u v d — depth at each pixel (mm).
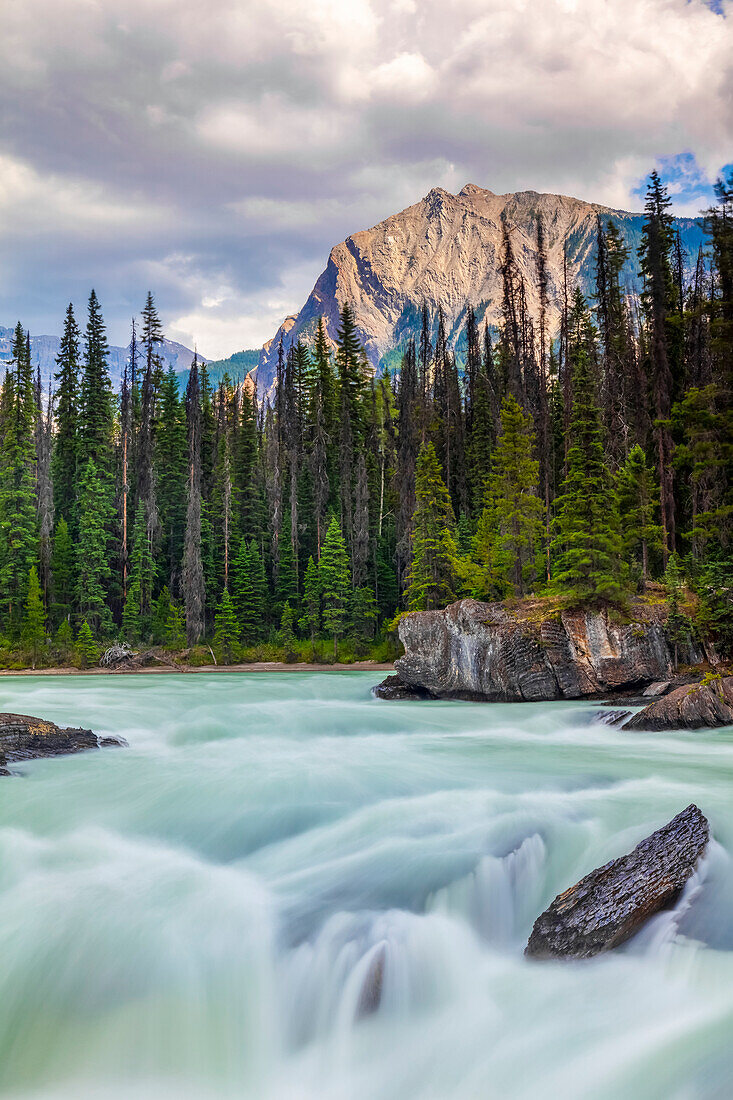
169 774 14945
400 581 65188
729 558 29828
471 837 11195
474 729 22562
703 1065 6742
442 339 88062
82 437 71062
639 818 11477
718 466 34531
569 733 21547
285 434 86312
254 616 65000
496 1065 7336
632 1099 6613
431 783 14188
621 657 27578
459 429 76688
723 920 8891
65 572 64188
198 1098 7332
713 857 9742
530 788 13703
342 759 16656
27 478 64125
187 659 59156
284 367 92688
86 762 16141
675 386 48531
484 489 66625
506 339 66875
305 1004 8406
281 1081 7598
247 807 13008
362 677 44438
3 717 16938
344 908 9617
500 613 30547
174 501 74812
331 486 78000
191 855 11500
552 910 9305
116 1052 7977
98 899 9867
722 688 20922
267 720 22859
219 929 9172
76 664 56344
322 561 62219
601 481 30109
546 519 48438
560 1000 8070
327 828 12047
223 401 94312
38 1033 8148
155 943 8945
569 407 54562
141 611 65812
